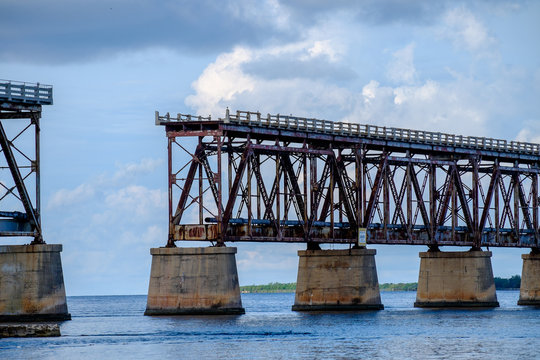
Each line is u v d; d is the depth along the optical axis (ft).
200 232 632.38
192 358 469.98
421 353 487.61
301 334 554.46
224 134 634.84
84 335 555.28
